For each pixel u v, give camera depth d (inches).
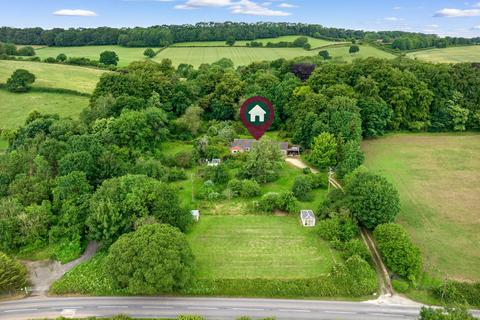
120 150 3321.9
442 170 3548.2
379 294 2074.3
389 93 4370.1
